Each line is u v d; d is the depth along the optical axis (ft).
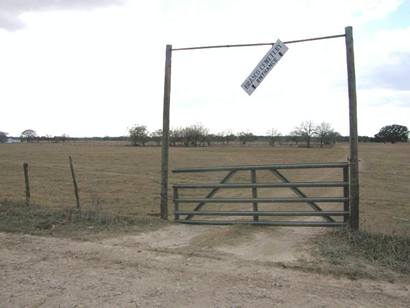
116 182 68.08
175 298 14.69
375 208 42.01
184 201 28.63
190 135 338.75
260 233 24.80
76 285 15.96
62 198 47.60
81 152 193.88
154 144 349.20
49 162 120.67
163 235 24.53
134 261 19.12
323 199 25.21
